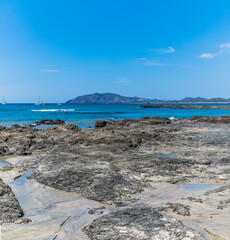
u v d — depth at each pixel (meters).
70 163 15.10
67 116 68.75
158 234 6.87
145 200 10.35
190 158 17.72
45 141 22.52
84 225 8.20
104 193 10.82
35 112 87.00
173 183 12.53
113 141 21.94
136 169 14.53
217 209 9.16
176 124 40.59
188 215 8.68
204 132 30.25
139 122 41.19
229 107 130.25
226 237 7.21
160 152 20.03
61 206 9.99
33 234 7.55
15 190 11.77
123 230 7.18
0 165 16.41
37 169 15.06
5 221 8.34
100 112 90.06
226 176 13.45
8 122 50.22
